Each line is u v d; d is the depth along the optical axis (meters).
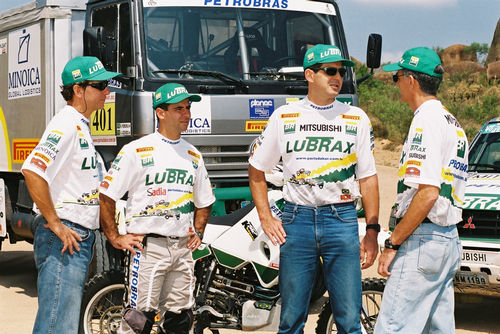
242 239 5.73
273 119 4.70
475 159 7.82
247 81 7.57
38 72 8.47
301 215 4.63
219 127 7.36
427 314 4.30
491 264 6.31
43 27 8.37
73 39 8.41
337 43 8.24
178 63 7.44
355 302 4.65
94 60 4.69
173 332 5.04
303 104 4.64
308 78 4.61
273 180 5.94
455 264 4.38
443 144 4.22
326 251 4.63
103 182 4.81
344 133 4.59
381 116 34.22
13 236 9.56
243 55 7.73
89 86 4.64
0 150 9.43
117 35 7.64
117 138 7.49
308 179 4.59
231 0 7.84
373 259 4.70
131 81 7.29
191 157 4.92
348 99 7.92
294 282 4.67
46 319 4.53
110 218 4.83
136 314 4.83
